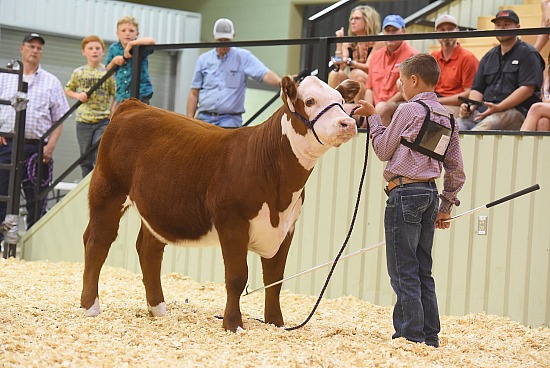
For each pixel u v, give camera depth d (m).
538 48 9.38
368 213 8.27
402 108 5.86
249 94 12.55
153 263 6.57
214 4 16.47
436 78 6.01
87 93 10.52
